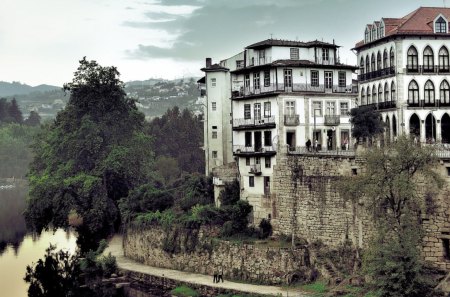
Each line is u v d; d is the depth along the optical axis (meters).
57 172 114.81
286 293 74.62
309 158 82.69
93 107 118.62
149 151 126.06
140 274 89.88
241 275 82.56
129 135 122.06
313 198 82.00
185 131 177.38
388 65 101.50
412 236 65.19
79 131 115.19
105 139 118.88
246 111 96.06
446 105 98.94
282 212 86.75
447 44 98.62
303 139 90.81
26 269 100.19
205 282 82.00
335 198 79.06
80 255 106.25
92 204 111.00
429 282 62.66
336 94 93.06
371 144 79.94
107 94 119.56
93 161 117.56
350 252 76.50
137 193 107.19
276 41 95.62
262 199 90.25
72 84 119.50
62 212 111.94
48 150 122.50
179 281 83.56
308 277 77.75
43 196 113.50
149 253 96.00
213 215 90.06
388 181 67.38
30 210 115.56
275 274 79.69
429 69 98.62
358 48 110.44
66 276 94.81
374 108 97.31
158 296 81.44
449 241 67.44
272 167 88.56
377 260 64.25
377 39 103.38
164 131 177.62
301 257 79.19
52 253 110.62
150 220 96.31
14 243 121.56
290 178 85.44
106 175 117.38
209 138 120.19
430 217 68.38
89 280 91.94
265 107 92.31
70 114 119.50
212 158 120.12
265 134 91.62
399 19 104.56
